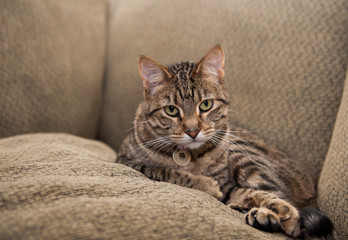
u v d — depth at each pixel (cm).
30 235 66
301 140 177
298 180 162
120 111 215
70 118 213
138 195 94
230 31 191
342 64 169
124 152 165
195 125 142
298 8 180
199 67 145
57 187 88
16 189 85
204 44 194
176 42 201
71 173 107
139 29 212
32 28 199
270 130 183
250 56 187
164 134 152
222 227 84
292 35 179
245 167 152
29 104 199
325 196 126
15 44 194
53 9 207
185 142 143
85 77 217
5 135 194
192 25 199
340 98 168
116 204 81
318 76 173
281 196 141
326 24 173
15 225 68
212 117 149
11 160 122
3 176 102
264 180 147
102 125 230
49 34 203
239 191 144
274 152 172
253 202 131
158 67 148
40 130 203
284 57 180
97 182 96
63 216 73
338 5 173
